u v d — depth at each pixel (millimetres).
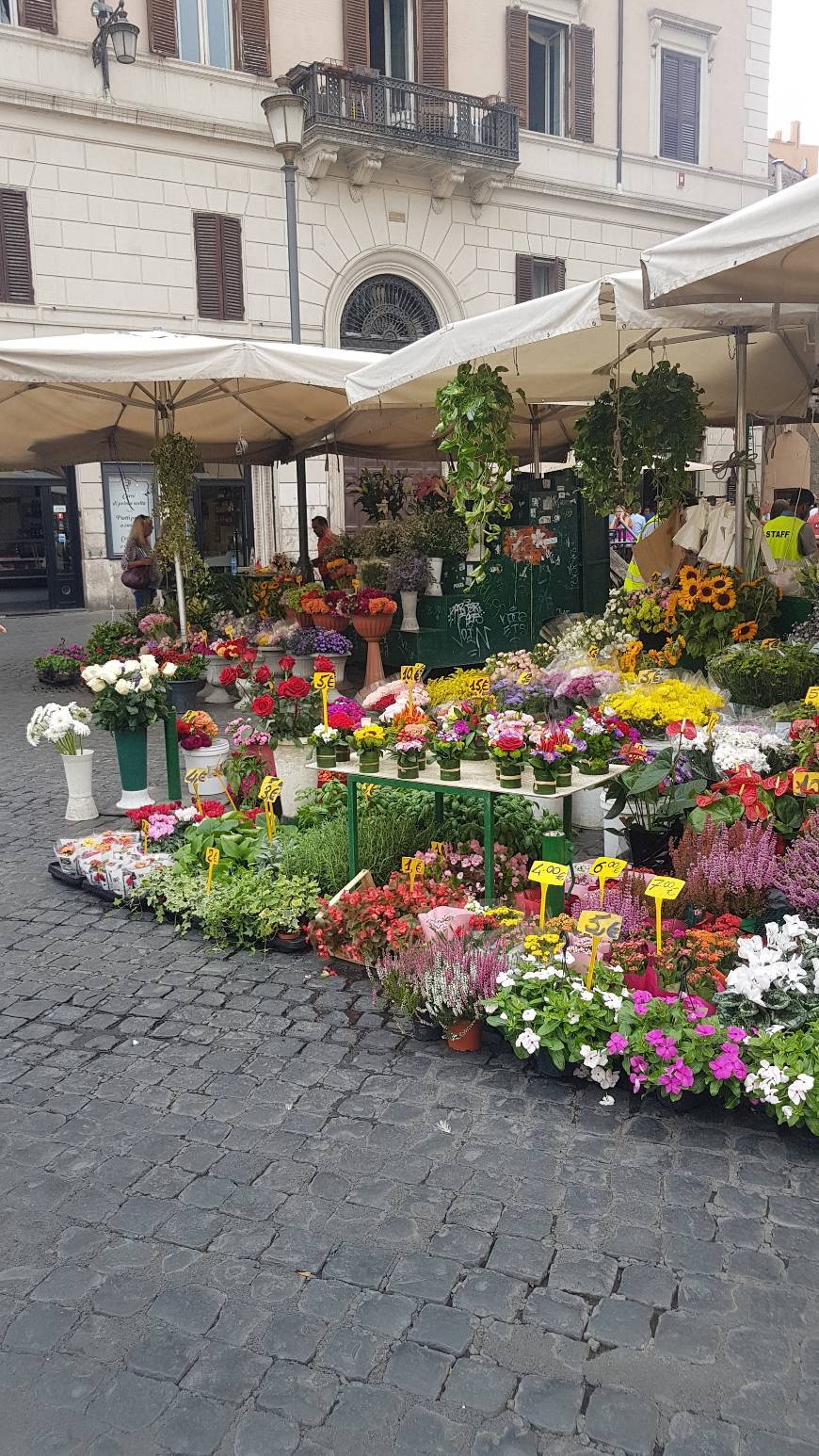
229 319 17609
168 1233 2598
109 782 7211
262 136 17312
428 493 11586
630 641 6332
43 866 5453
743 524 6703
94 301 16547
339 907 4156
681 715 4793
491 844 4098
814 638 5465
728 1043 2979
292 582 10969
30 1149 2965
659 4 20812
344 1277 2426
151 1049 3516
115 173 16406
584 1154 2883
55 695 10680
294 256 12258
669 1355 2170
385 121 17906
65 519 18141
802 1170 2801
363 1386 2117
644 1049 3008
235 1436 2010
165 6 16422
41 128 15781
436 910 3787
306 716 5840
